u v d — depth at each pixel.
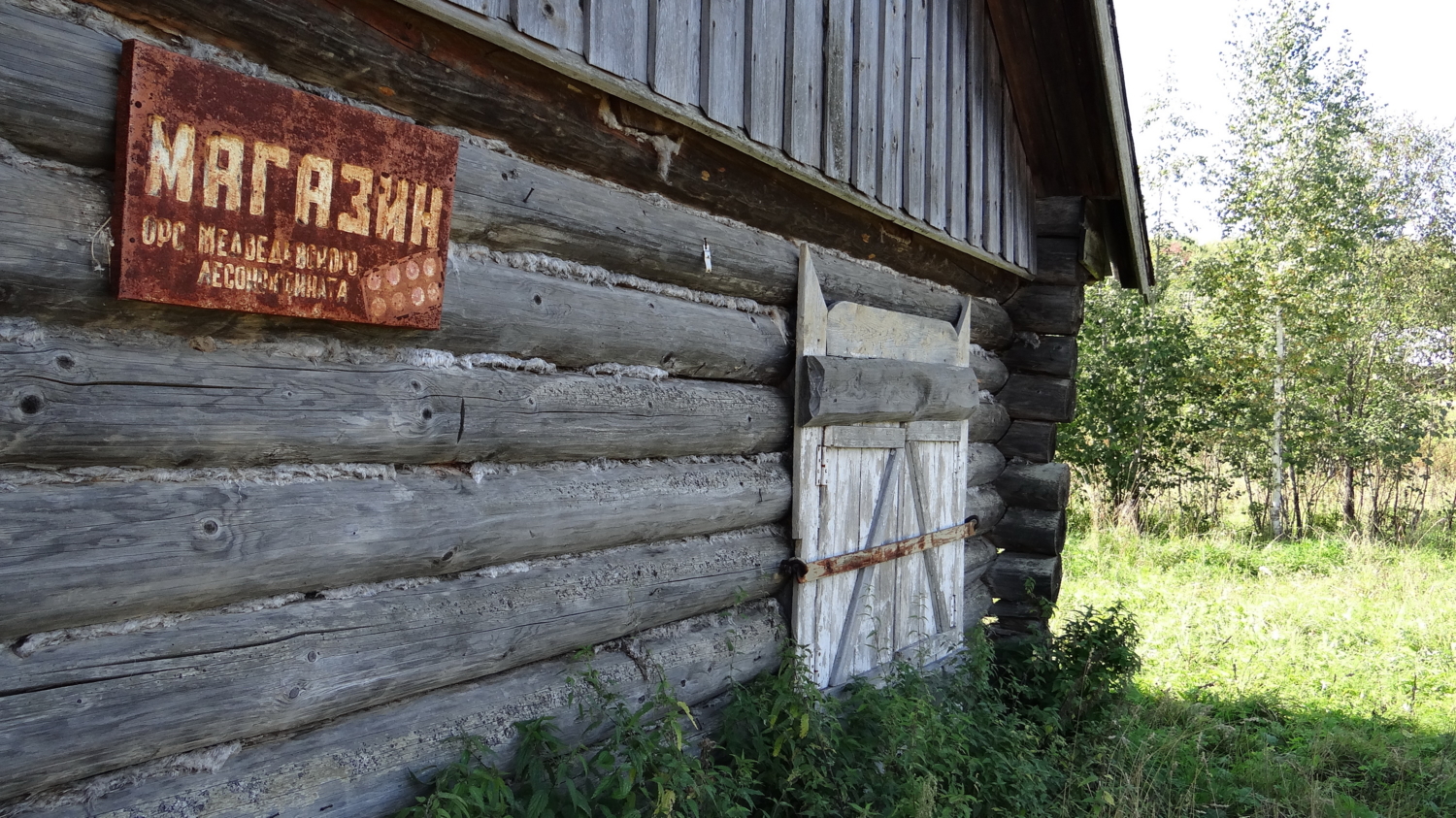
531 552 2.99
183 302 2.00
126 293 1.90
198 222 2.01
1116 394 14.40
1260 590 10.69
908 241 5.35
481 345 2.79
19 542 1.83
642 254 3.38
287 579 2.29
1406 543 14.08
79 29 1.89
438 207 2.52
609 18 3.00
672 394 3.54
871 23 4.66
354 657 2.44
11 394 1.80
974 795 4.45
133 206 1.90
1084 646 6.27
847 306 4.58
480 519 2.76
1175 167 17.34
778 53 3.90
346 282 2.31
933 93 5.32
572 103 3.04
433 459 2.66
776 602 4.27
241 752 2.28
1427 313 16.89
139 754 2.04
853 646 4.65
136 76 1.88
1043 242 6.86
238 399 2.16
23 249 1.80
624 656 3.38
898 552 5.03
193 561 2.08
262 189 2.12
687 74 3.36
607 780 2.79
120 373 1.97
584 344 3.13
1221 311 15.45
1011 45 6.09
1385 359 16.62
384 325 2.43
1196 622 8.97
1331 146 15.22
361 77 2.40
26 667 1.87
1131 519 13.66
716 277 3.80
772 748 3.69
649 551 3.50
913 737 3.97
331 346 2.39
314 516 2.33
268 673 2.25
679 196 3.63
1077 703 5.96
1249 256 15.36
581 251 3.14
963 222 5.69
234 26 2.13
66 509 1.90
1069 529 13.87
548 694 3.05
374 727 2.55
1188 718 6.46
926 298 5.61
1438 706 7.07
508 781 2.82
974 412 5.89
